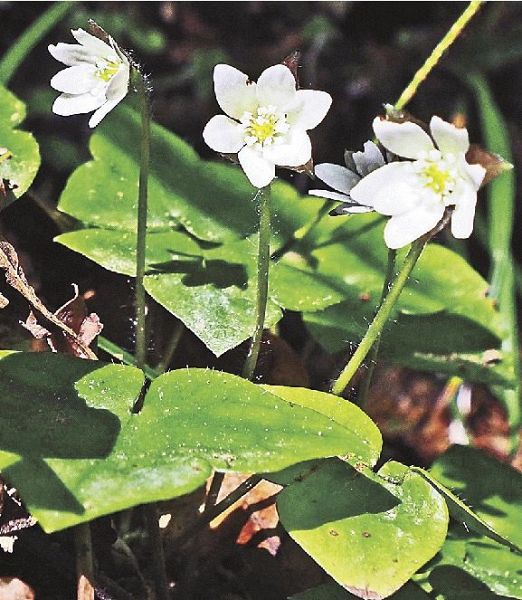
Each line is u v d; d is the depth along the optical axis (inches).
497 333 14.8
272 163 12.1
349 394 14.6
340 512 12.1
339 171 12.9
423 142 11.9
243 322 13.5
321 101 12.1
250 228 14.6
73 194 14.5
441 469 13.3
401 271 12.4
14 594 13.0
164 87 26.0
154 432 11.9
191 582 13.5
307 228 15.0
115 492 11.3
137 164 14.9
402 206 11.9
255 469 11.5
